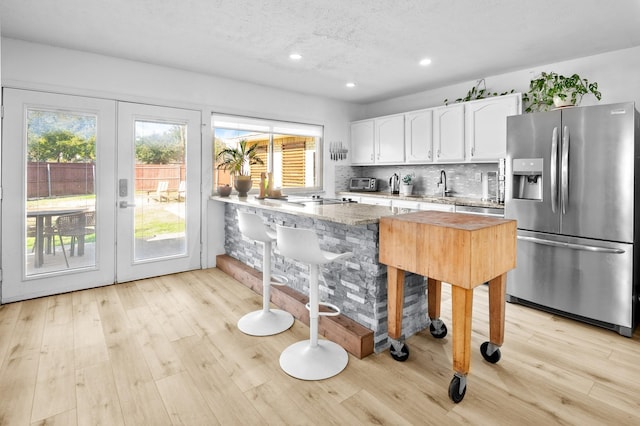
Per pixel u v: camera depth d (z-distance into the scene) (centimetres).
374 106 566
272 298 311
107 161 350
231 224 419
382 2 245
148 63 369
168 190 391
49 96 318
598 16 264
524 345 240
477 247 171
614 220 258
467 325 174
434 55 347
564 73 361
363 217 212
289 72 402
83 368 206
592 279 270
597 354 229
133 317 279
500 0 241
